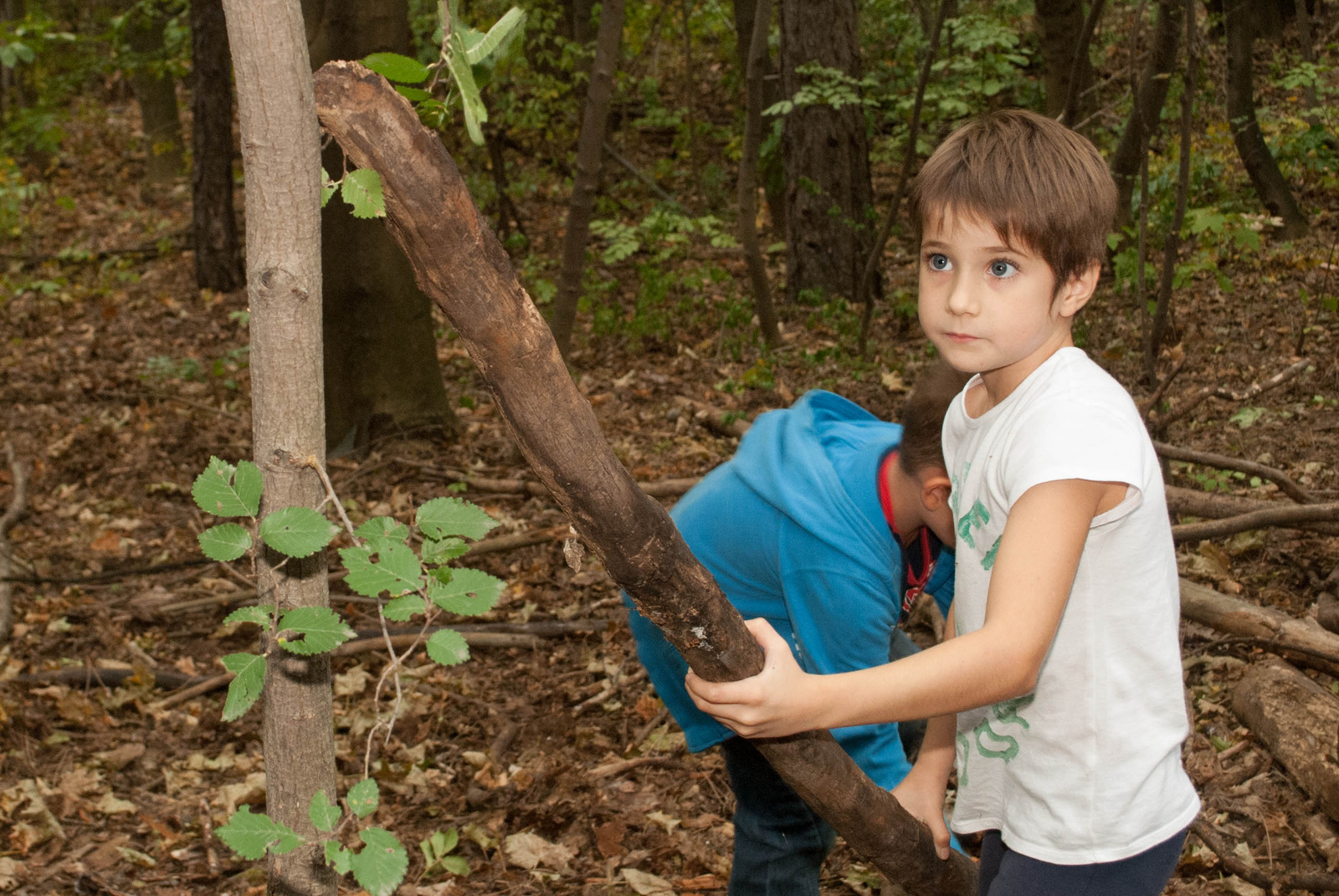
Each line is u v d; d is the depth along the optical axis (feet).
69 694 12.75
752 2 32.30
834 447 6.64
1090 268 4.27
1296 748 9.27
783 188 31.86
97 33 41.70
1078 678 4.66
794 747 4.63
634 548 3.64
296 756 4.24
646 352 23.95
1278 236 26.00
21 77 41.75
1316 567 12.37
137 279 31.53
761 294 23.24
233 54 3.35
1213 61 29.84
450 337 26.13
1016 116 4.32
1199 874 8.58
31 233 37.11
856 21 26.35
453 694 12.48
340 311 19.89
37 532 17.51
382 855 3.64
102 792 11.21
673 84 48.37
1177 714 4.82
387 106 3.22
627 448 19.02
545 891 9.32
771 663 3.83
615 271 30.76
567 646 13.38
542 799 10.51
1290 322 20.25
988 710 5.13
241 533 3.84
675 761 10.85
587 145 19.19
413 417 20.17
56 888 9.76
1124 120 26.86
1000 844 5.46
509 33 3.51
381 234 19.58
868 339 23.45
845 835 5.18
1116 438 4.20
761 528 6.41
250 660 3.86
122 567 16.35
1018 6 33.55
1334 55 33.68
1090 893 4.91
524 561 15.39
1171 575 4.70
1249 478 14.75
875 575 6.18
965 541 4.89
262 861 10.07
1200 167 25.98
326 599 4.21
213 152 30.53
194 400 22.94
